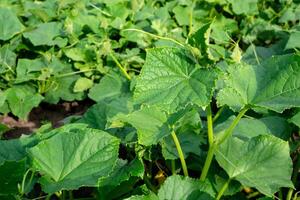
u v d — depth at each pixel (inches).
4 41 71.5
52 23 72.7
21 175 38.9
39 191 51.1
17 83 68.1
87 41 71.7
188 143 48.3
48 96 69.1
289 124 51.6
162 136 41.2
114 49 74.0
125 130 51.0
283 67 40.2
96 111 52.5
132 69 70.1
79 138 40.7
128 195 45.1
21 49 72.9
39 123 68.0
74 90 68.1
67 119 57.1
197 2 83.7
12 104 65.8
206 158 44.7
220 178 46.3
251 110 55.3
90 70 70.1
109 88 66.8
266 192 41.9
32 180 43.3
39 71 68.8
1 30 70.4
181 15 80.0
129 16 78.1
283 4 87.0
